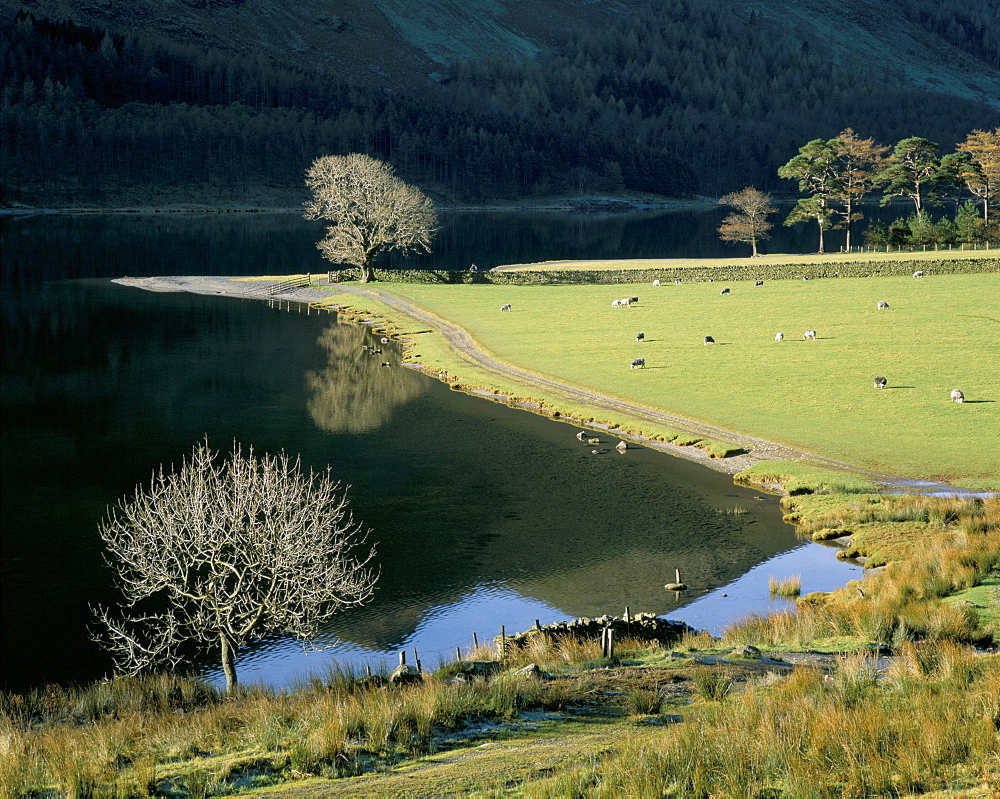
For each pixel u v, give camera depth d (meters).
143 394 77.62
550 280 140.25
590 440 62.69
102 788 16.86
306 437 64.81
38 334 104.75
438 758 17.38
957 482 49.56
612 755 15.93
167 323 113.81
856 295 115.81
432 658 34.25
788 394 69.44
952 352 80.69
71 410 72.19
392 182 147.00
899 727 15.07
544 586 40.84
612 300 120.81
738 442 59.59
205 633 37.56
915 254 150.62
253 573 32.81
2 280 148.00
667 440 61.62
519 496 52.53
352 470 57.41
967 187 186.25
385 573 42.62
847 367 76.69
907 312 101.81
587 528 47.56
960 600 29.89
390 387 80.31
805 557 42.62
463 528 47.91
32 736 21.73
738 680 21.83
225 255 185.75
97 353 94.94
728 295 121.56
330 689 23.56
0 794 16.84
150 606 39.97
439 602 39.56
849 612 28.81
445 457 59.88
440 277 142.38
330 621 38.19
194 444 62.81
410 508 50.91
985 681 17.48
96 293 137.00
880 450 55.62
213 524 32.66
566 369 82.06
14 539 46.53
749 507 49.75
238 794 16.31
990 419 60.22
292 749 17.92
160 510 34.00
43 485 54.66
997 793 12.34
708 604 38.09
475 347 94.25
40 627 37.78
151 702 26.84
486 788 14.95
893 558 40.62
